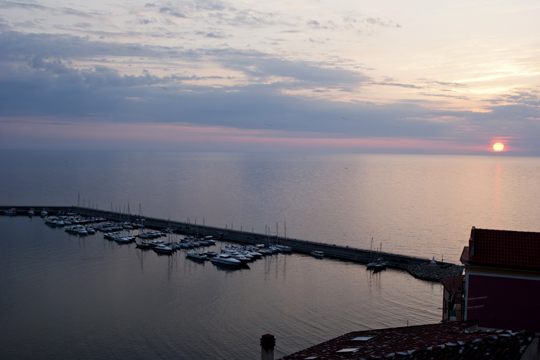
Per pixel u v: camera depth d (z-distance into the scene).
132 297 118.81
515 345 24.34
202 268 150.00
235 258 156.00
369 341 34.69
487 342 24.95
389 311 109.81
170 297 119.19
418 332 35.16
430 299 118.69
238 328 98.44
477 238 41.72
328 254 166.00
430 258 173.25
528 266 38.28
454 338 27.36
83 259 159.62
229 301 116.38
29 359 83.69
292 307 112.00
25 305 111.56
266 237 192.50
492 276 39.56
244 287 129.00
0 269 145.25
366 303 115.38
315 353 33.12
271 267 151.75
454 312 48.12
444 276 135.88
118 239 188.00
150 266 152.00
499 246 40.66
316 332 96.75
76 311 107.88
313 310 109.94
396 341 31.64
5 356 84.81
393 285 130.88
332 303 115.25
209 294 122.12
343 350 31.06
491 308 39.50
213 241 187.88
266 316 105.62
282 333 95.94
